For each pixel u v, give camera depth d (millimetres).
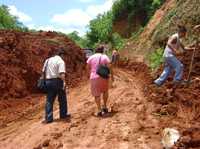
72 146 9945
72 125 11750
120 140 10070
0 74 17891
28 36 25922
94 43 75312
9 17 55500
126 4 61438
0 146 10625
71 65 28297
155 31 34250
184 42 21266
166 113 12000
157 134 10258
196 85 13500
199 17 23562
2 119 14109
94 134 10758
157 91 14531
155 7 54969
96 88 12688
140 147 9430
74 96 18188
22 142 10766
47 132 11297
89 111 13586
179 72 14125
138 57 36812
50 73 12523
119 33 62594
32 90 19625
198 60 16312
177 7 29094
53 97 12641
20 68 19625
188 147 8797
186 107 11977
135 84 21203
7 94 17500
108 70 12773
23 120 13711
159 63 24906
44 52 23797
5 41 20125
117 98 15594
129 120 11773
